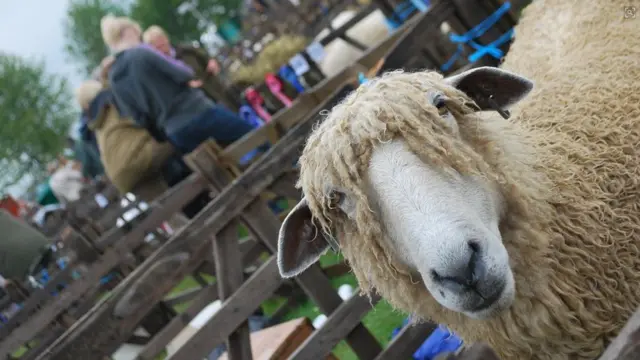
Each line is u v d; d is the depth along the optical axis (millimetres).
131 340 7285
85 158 10969
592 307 2443
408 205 2055
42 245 7184
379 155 2164
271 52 11469
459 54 5445
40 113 30547
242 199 3926
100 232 8625
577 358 2504
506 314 2424
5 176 29531
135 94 7328
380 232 2248
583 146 2701
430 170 2107
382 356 3445
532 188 2436
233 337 3615
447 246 1952
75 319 7133
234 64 16828
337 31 9820
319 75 9516
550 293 2381
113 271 7859
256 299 3594
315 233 2781
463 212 2035
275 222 4059
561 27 3586
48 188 14883
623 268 2504
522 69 3617
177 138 7301
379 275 2512
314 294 3854
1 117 29844
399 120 2184
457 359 1576
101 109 7863
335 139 2273
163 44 8695
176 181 8055
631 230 2545
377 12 10414
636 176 2611
